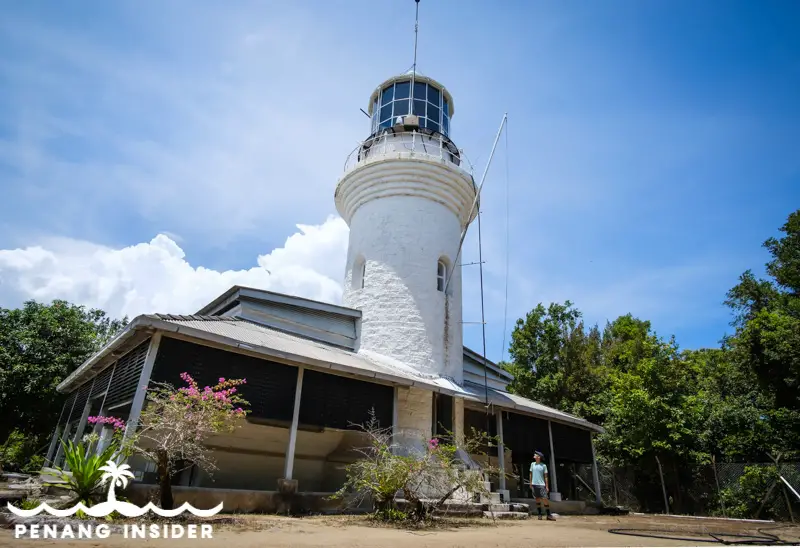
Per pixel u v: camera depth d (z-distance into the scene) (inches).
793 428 749.9
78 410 558.9
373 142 719.1
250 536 241.9
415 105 733.3
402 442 526.9
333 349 550.3
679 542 300.8
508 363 1214.3
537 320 1191.6
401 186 657.6
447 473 377.4
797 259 1069.1
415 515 356.2
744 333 866.1
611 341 1347.2
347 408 458.6
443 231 667.4
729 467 742.5
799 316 946.7
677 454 763.4
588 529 381.1
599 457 879.7
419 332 604.1
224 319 468.4
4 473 575.8
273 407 403.5
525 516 475.5
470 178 687.7
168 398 322.3
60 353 839.1
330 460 561.6
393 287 618.5
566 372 1130.0
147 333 358.3
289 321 570.9
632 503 850.1
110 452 296.4
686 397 840.9
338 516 371.6
